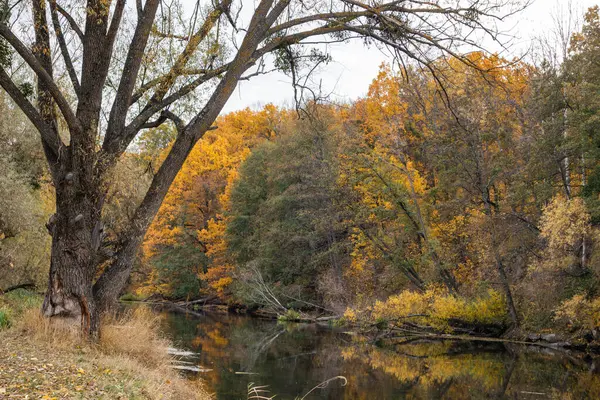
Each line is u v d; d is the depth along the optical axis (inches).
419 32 421.4
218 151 1793.8
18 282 746.2
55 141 380.8
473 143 992.2
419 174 1293.1
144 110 415.5
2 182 617.3
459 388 539.5
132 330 430.6
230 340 857.5
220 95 405.4
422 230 1083.3
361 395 504.1
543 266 808.9
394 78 1179.3
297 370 616.7
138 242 409.7
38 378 269.9
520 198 925.2
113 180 421.1
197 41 400.8
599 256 756.6
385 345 861.2
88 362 328.2
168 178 406.9
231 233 1562.5
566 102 900.6
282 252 1386.6
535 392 521.0
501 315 965.2
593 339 812.6
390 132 1162.6
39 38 389.1
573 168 921.5
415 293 1027.3
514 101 960.9
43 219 752.3
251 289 1392.7
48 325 366.9
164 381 357.1
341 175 1151.0
